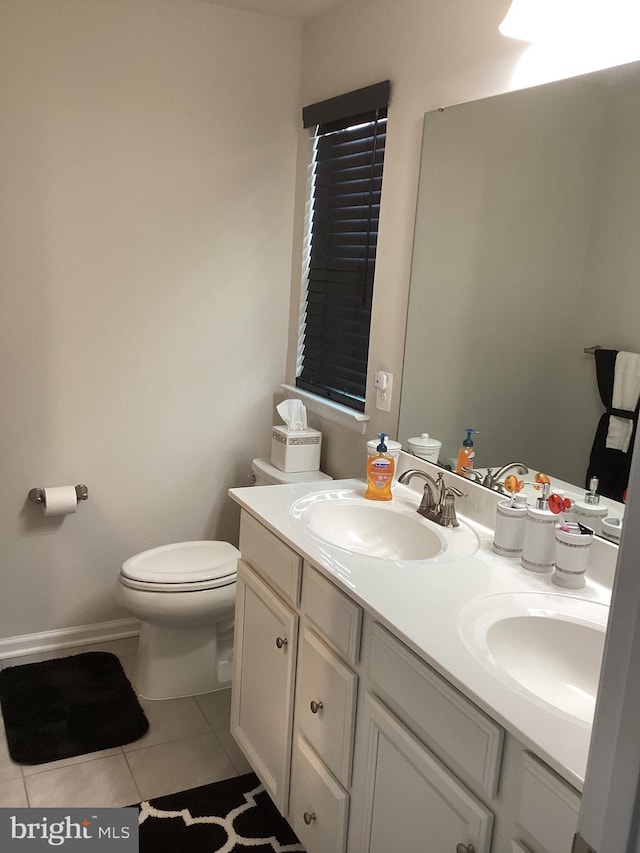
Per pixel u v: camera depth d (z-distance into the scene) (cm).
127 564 252
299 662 181
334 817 165
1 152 242
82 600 286
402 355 232
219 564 260
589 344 165
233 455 303
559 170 170
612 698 61
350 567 164
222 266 283
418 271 221
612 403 159
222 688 264
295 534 183
